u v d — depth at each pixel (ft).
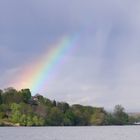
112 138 577.43
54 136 621.31
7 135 635.25
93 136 627.46
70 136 627.46
